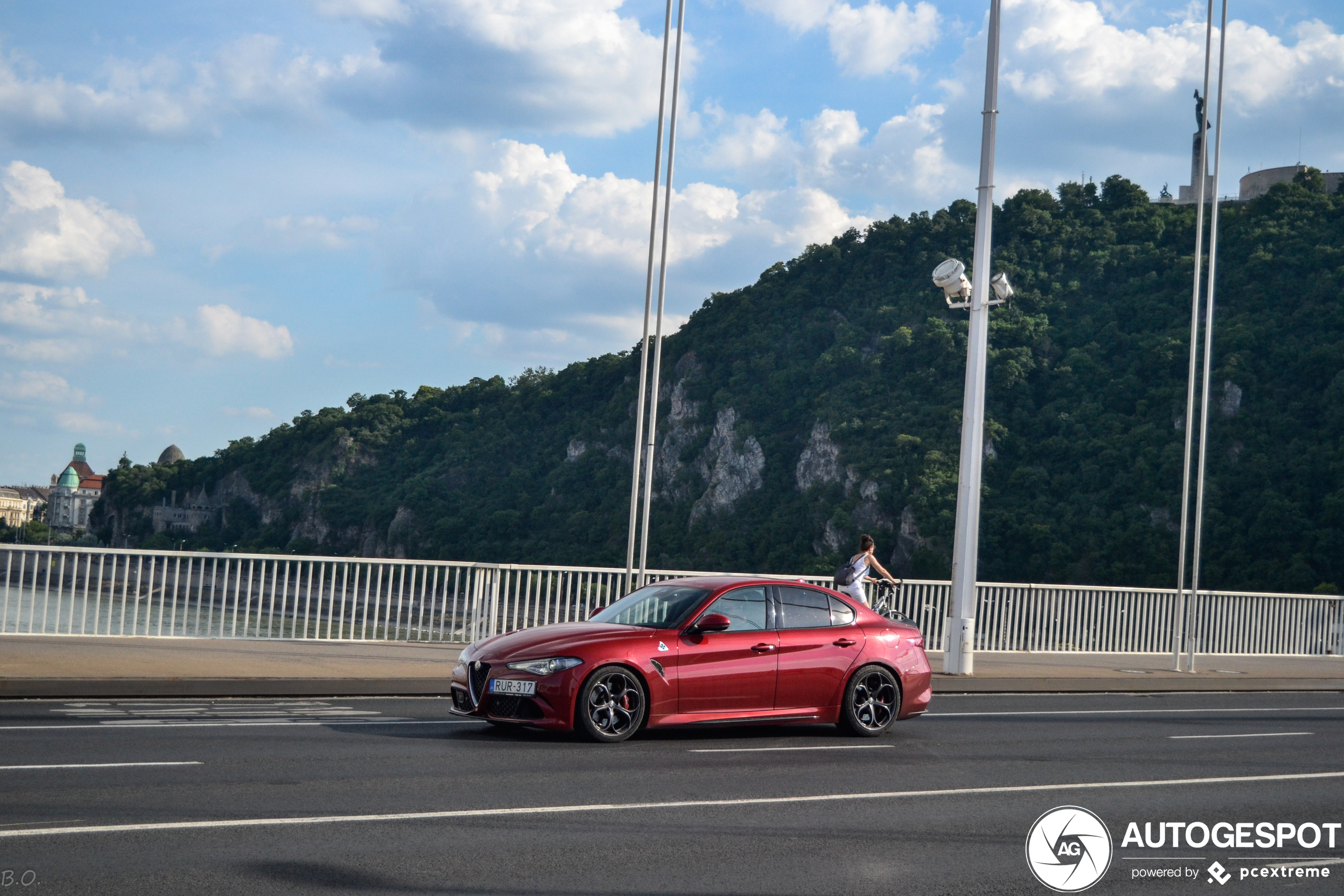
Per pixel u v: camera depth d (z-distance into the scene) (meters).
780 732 11.70
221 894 5.25
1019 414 116.25
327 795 7.54
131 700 12.12
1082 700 16.30
